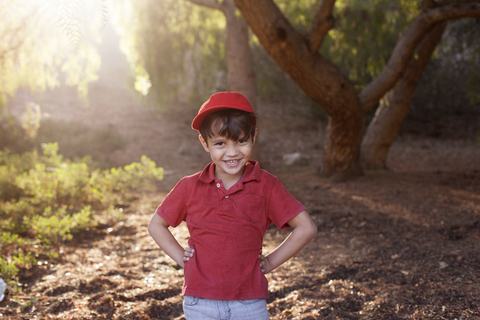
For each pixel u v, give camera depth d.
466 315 2.30
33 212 4.77
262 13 4.79
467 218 4.54
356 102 6.40
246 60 8.20
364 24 7.41
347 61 8.30
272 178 1.64
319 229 4.48
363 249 3.69
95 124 13.17
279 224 1.61
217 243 1.51
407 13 7.07
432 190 6.32
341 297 2.68
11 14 6.55
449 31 13.30
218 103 1.52
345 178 7.37
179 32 9.82
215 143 1.55
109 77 17.75
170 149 11.68
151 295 2.85
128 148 11.34
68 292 2.81
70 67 7.70
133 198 6.21
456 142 14.66
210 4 8.10
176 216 1.64
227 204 1.54
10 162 7.03
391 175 7.79
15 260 3.32
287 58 5.25
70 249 3.83
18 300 2.66
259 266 1.55
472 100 9.82
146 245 4.02
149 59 9.59
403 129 16.17
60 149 9.75
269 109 17.75
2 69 6.82
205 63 10.55
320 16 5.11
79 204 5.57
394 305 2.51
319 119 16.17
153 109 15.87
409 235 4.01
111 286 2.95
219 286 1.48
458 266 3.04
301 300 2.69
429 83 16.08
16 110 12.38
